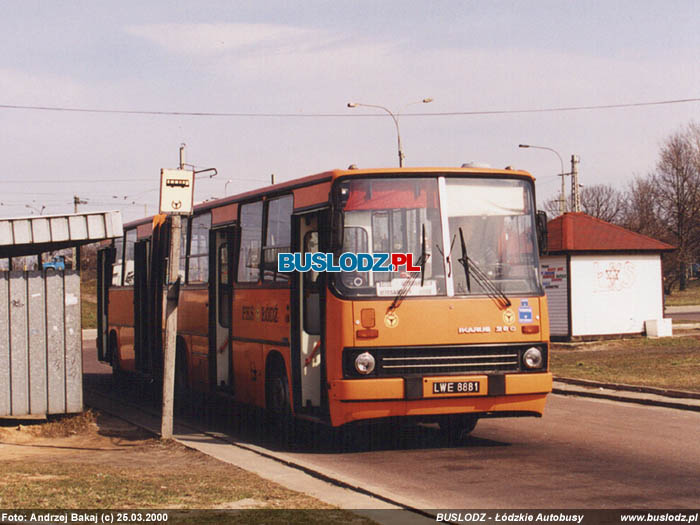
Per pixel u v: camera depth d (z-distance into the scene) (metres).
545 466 10.54
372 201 11.49
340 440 13.04
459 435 13.05
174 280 13.12
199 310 16.39
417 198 11.62
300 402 12.24
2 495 8.52
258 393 13.92
